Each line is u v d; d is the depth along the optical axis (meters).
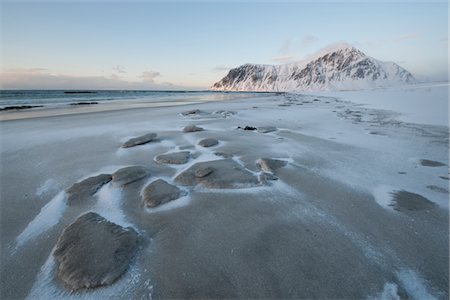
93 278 2.39
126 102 29.42
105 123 11.57
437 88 39.38
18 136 8.91
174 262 2.63
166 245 2.91
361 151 6.59
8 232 3.25
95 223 3.20
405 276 2.45
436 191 4.25
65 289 2.35
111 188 4.39
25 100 33.66
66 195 4.16
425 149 6.73
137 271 2.52
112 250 2.69
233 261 2.64
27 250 2.90
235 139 8.02
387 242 2.93
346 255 2.72
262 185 4.45
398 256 2.70
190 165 5.51
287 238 3.01
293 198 4.01
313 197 4.04
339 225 3.28
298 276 2.44
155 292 2.29
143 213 3.60
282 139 8.01
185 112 15.17
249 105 22.23
